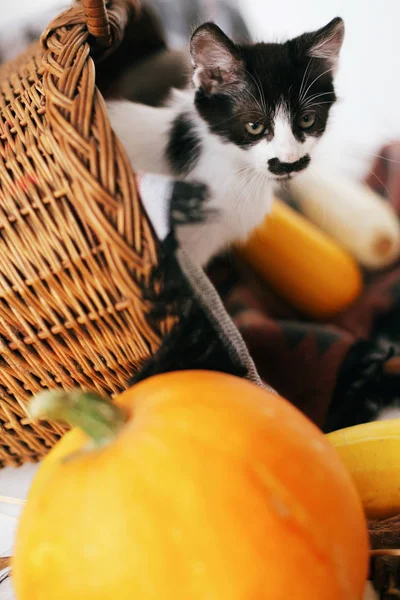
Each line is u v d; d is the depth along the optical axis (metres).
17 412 0.29
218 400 0.18
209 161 0.42
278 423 0.18
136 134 0.41
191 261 0.28
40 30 0.42
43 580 0.16
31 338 0.26
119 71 0.42
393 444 0.27
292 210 0.44
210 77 0.40
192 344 0.25
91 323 0.26
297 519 0.16
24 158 0.24
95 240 0.24
